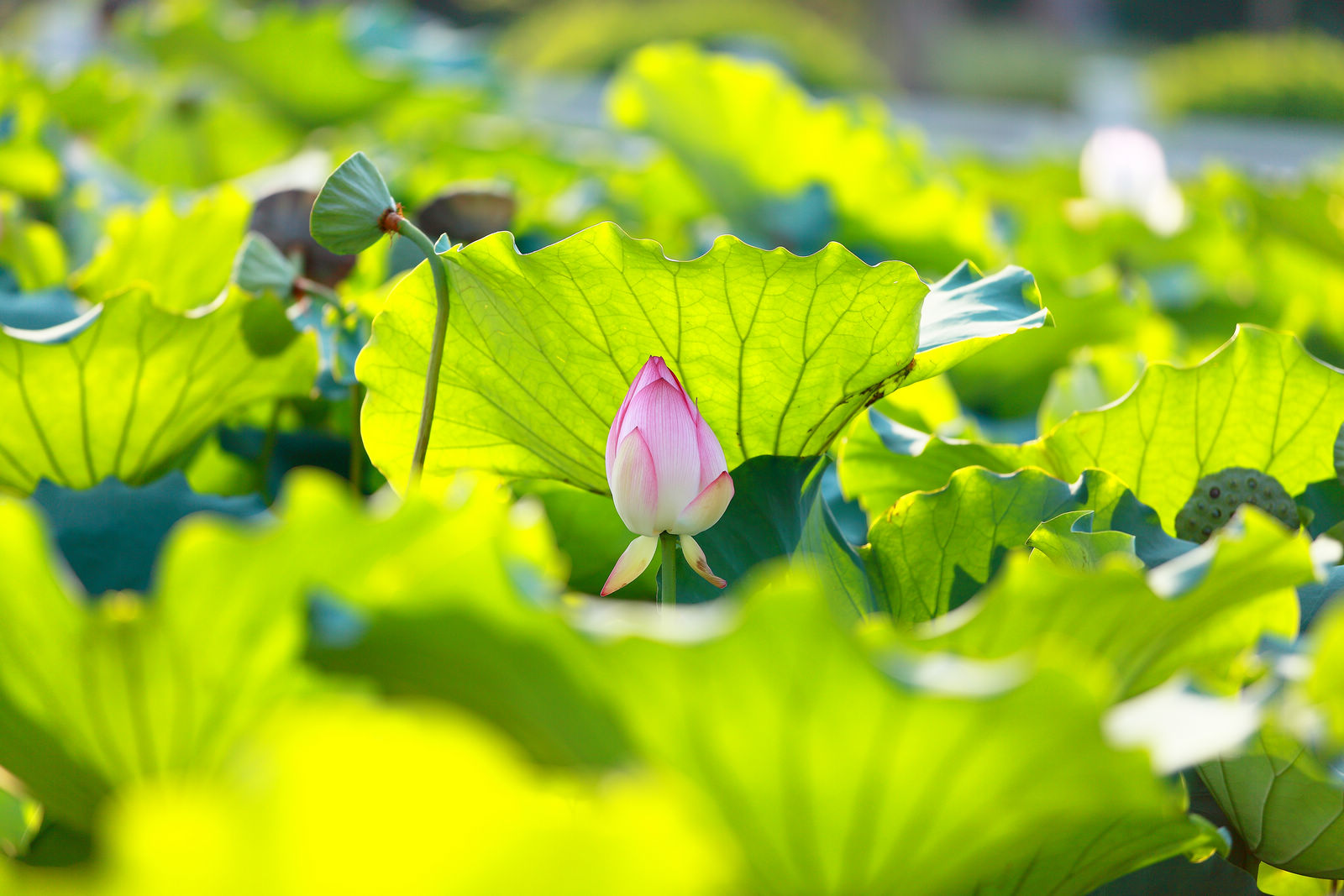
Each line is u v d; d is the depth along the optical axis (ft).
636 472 5.66
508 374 6.08
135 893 3.43
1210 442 6.66
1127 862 5.23
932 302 6.35
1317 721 4.91
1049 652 4.69
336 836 3.58
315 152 12.22
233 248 7.98
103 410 6.45
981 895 5.24
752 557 6.00
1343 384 6.51
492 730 4.92
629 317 5.97
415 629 4.82
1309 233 11.51
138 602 5.00
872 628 4.90
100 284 7.88
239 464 7.18
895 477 6.83
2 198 8.70
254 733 5.00
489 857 3.64
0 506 4.91
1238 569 5.07
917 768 4.79
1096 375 7.63
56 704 5.09
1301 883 5.88
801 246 13.24
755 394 6.07
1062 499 6.18
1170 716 4.97
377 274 7.93
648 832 3.63
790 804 4.85
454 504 4.97
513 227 8.19
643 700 4.78
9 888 3.56
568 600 4.97
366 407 6.15
